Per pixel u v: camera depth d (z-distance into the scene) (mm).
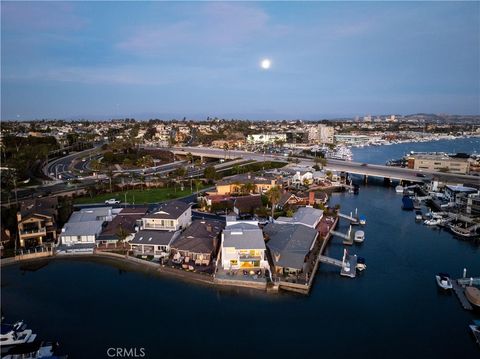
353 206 115000
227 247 62406
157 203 105250
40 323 49375
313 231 74312
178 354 43594
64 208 85375
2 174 116812
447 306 55719
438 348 46031
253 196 104562
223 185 116812
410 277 65062
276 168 168875
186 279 61031
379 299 57219
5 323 48688
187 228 76000
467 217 93688
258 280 58688
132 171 161750
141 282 60500
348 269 64688
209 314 51812
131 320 50219
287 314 52375
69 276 62844
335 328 49500
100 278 62031
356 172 159875
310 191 122375
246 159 197250
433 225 94875
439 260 72875
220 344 45656
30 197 107938
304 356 43844
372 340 47281
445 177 144000
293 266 60344
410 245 80688
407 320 51844
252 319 50969
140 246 70188
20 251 69250
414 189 140750
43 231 73438
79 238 73438
